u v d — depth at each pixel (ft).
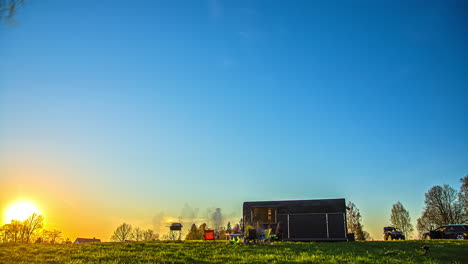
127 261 46.01
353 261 45.96
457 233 101.76
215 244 70.64
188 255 52.21
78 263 44.34
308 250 58.90
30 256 50.44
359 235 204.95
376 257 49.67
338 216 102.17
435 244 68.59
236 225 82.89
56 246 64.54
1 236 183.62
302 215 104.58
